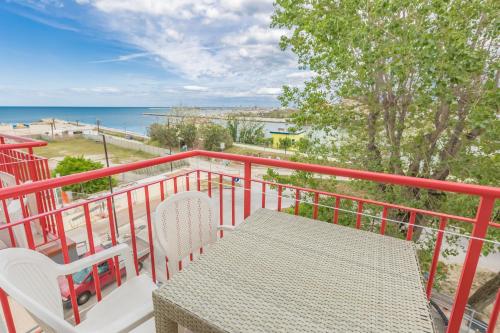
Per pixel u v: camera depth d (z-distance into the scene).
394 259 1.15
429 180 1.38
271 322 0.79
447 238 5.83
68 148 41.94
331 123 6.78
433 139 5.82
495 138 4.68
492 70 4.30
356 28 5.17
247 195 2.08
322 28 5.64
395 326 0.79
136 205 13.72
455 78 4.18
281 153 30.55
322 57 6.34
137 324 0.97
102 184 18.03
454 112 5.09
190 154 2.10
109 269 5.23
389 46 4.75
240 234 1.34
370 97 5.77
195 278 0.99
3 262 0.91
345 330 0.77
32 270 1.03
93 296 5.68
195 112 42.16
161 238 1.54
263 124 43.59
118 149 41.66
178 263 1.63
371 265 1.10
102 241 9.89
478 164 5.18
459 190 1.29
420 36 4.29
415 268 1.09
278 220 1.52
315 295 0.91
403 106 5.85
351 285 0.97
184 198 1.67
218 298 0.89
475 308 5.68
